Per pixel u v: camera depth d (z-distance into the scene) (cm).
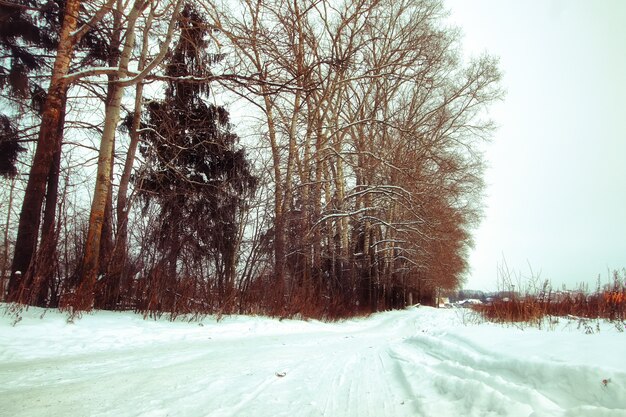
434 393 425
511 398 360
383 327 1844
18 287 888
